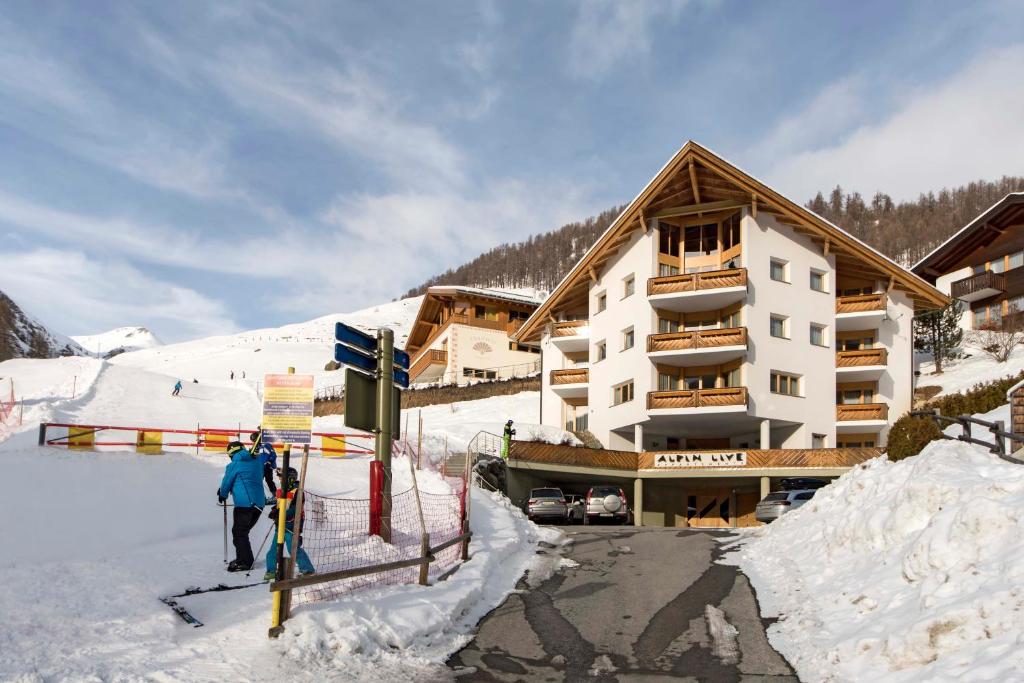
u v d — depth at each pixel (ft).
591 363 133.80
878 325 125.18
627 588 43.34
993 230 171.73
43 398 128.16
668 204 119.75
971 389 118.62
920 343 152.76
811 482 97.96
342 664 25.72
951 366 151.33
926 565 30.01
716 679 27.61
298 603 29.43
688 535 64.75
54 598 26.86
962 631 24.39
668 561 51.70
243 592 31.32
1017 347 147.33
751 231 114.73
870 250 121.29
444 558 42.47
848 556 38.96
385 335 44.73
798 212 116.26
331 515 45.44
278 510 29.17
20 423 94.84
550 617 36.47
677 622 35.91
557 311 145.28
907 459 43.88
